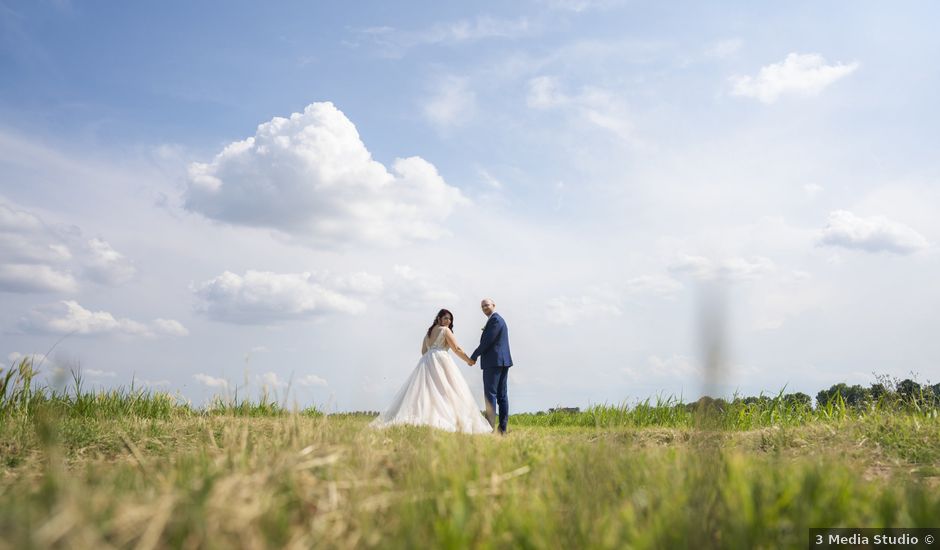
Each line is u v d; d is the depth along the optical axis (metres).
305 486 2.91
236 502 2.35
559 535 2.43
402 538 2.31
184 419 8.44
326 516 2.53
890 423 7.11
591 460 3.60
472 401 9.10
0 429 6.09
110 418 8.21
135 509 2.14
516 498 2.94
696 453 3.15
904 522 2.57
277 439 4.30
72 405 8.16
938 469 5.05
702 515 2.44
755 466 3.54
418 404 8.86
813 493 2.77
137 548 1.99
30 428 6.19
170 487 2.65
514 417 14.70
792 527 2.46
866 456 5.73
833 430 7.00
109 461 5.18
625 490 3.10
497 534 2.53
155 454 5.46
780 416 9.27
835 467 3.53
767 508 2.55
